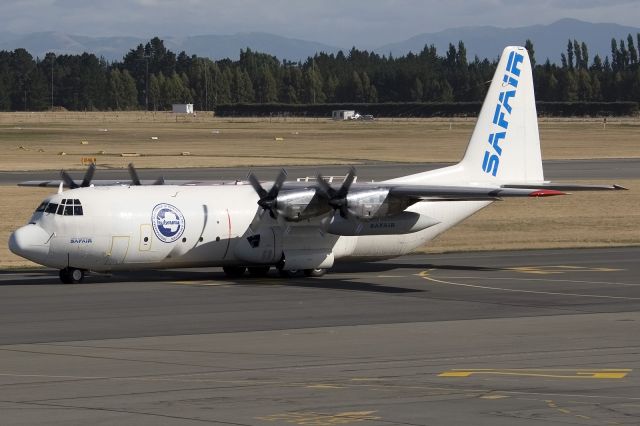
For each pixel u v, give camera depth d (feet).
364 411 156.76
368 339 229.25
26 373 189.16
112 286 332.60
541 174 409.08
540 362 200.13
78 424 148.56
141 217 338.75
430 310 277.64
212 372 189.88
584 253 439.63
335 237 367.86
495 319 260.83
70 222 329.31
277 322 256.11
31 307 282.36
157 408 159.12
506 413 155.33
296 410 157.48
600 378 183.32
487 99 398.62
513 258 422.00
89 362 200.85
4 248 448.65
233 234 352.69
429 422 149.69
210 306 285.64
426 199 356.79
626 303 290.76
